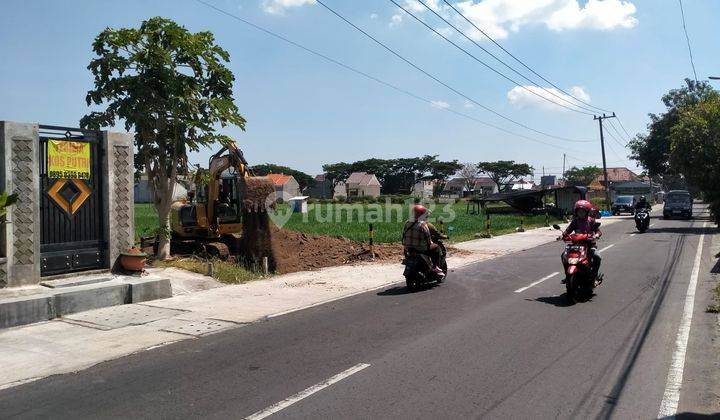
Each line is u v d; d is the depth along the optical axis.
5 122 9.91
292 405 5.49
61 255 10.98
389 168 116.62
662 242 23.48
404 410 5.32
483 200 53.66
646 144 56.19
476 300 11.00
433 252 12.80
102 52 14.76
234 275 13.68
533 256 19.42
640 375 6.31
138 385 6.19
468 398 5.62
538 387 5.93
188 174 16.61
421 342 7.78
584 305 10.34
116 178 11.90
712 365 6.68
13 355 7.40
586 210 10.95
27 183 10.23
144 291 11.00
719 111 30.19
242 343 7.91
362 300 11.23
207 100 15.33
